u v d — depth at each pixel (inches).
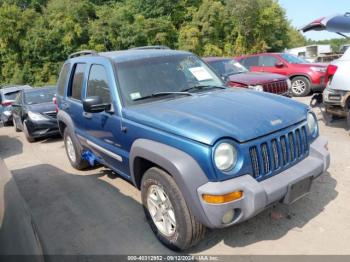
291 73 444.1
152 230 135.6
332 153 209.6
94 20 1509.6
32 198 194.2
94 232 147.8
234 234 133.3
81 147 210.1
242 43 1588.3
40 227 157.9
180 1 1610.5
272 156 115.2
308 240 125.3
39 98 378.6
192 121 115.2
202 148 105.0
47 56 1417.3
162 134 118.6
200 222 110.7
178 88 156.0
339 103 235.3
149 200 131.9
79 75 195.0
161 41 1466.5
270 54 478.9
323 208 145.8
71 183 209.8
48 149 314.3
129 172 148.4
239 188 104.7
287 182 113.3
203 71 172.2
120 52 179.3
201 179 105.3
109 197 182.2
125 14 1488.7
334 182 169.3
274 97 145.8
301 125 128.1
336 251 117.9
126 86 149.3
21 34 1417.3
